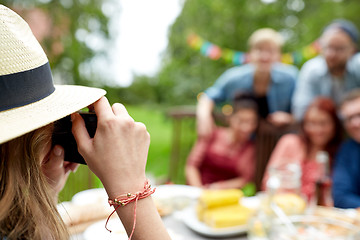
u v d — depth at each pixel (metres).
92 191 1.29
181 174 3.20
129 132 0.52
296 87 2.40
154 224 0.51
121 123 0.51
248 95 1.96
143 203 0.51
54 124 0.54
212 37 4.70
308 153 1.61
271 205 0.99
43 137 0.52
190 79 4.90
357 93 1.55
